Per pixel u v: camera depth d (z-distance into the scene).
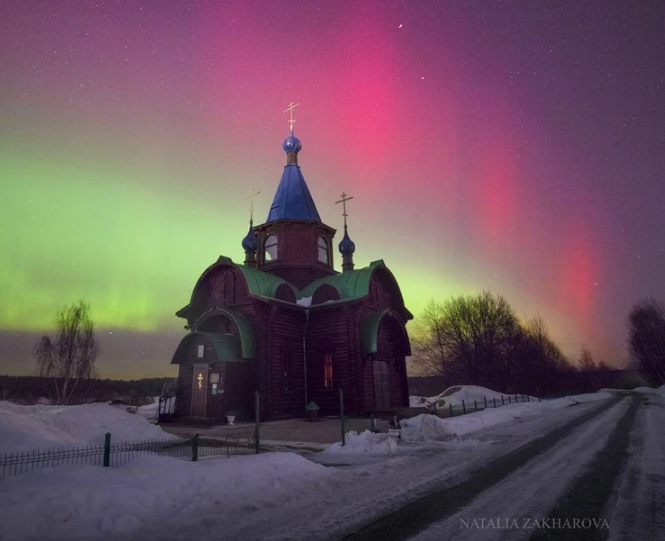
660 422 19.56
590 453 12.08
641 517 6.43
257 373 24.80
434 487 8.62
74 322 53.56
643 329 81.00
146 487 7.46
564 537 5.66
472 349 57.78
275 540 5.81
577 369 88.62
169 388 32.72
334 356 27.55
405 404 31.16
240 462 9.53
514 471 10.00
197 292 29.78
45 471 8.18
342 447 13.84
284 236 34.59
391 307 32.81
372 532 6.02
